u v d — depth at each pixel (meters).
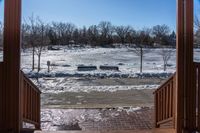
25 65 28.75
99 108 9.75
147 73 21.73
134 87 15.16
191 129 4.84
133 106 9.99
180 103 4.86
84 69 25.84
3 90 4.80
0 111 4.81
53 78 19.56
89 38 49.97
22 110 5.20
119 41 48.59
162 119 6.14
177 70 4.84
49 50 44.12
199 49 20.30
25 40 32.50
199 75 4.86
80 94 12.99
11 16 4.73
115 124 7.86
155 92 6.46
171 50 35.00
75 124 7.89
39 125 6.73
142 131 5.27
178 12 4.79
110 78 19.70
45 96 12.47
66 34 48.25
